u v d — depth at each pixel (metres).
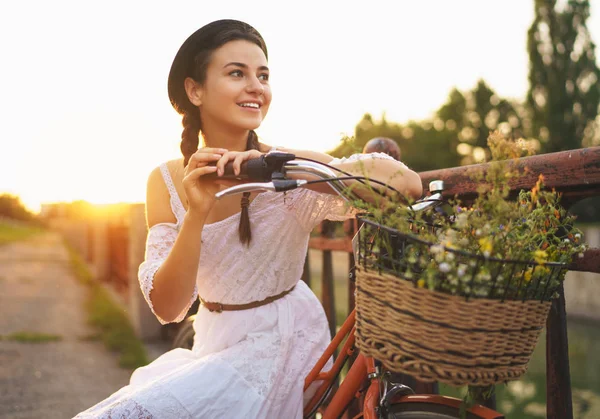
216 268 1.52
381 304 1.05
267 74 1.58
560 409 1.41
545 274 1.01
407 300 1.00
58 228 31.73
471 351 0.97
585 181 1.24
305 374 1.56
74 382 3.70
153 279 1.44
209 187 1.34
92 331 5.36
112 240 8.63
